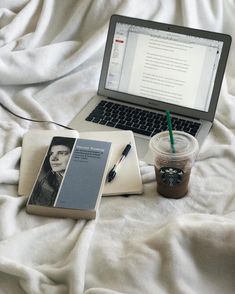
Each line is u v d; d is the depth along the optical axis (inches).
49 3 41.7
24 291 23.4
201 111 34.0
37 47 40.4
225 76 38.9
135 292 22.5
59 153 29.4
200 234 23.9
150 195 28.5
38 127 34.3
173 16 41.8
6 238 25.3
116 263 23.7
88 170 28.3
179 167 27.1
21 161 30.1
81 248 24.3
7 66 37.9
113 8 41.2
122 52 35.7
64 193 27.0
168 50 34.4
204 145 32.3
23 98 36.8
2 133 33.1
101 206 27.9
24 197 27.7
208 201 27.9
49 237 25.7
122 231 26.2
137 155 30.9
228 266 23.5
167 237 24.0
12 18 41.6
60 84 38.1
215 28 41.3
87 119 34.4
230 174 29.7
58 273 23.4
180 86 34.4
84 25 41.8
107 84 36.4
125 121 34.1
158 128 33.4
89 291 22.1
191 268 23.3
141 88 35.5
